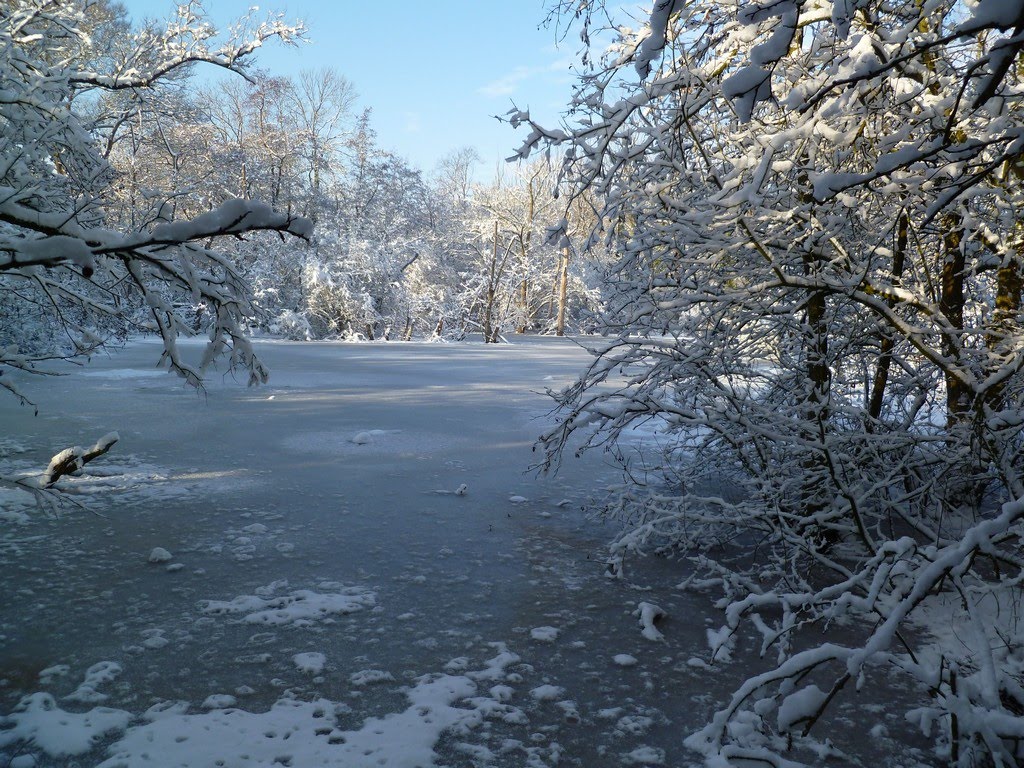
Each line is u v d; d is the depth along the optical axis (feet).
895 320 17.13
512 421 42.60
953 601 17.46
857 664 10.71
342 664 14.14
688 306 18.49
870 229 19.12
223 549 20.35
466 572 19.29
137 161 91.30
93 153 22.41
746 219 16.34
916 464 19.44
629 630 16.08
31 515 22.80
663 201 17.63
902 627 16.39
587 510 25.23
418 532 22.44
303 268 125.29
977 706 11.35
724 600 17.44
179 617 16.01
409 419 42.34
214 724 11.90
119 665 13.84
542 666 14.33
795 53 18.16
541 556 20.72
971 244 21.42
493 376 66.85
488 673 13.94
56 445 32.37
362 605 16.96
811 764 11.46
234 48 43.62
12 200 9.97
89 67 41.73
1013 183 17.90
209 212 9.21
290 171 153.28
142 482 27.09
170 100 55.36
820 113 13.56
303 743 11.44
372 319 127.65
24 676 13.38
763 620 16.76
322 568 19.19
